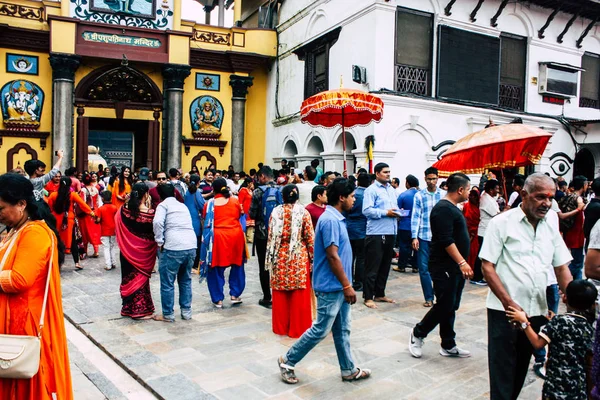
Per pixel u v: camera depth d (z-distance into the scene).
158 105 17.84
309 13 16.70
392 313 6.79
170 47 17.41
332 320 4.31
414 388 4.41
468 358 5.13
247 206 11.60
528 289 3.51
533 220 3.56
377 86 13.01
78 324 6.21
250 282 8.74
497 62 15.21
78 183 10.75
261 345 5.51
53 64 16.09
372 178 8.96
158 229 6.12
